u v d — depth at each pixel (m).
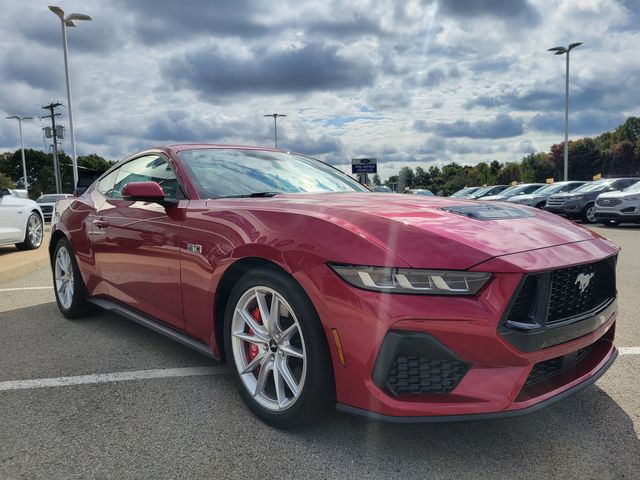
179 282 2.72
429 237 1.93
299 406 2.09
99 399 2.55
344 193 3.00
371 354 1.86
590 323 2.10
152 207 3.01
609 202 13.26
